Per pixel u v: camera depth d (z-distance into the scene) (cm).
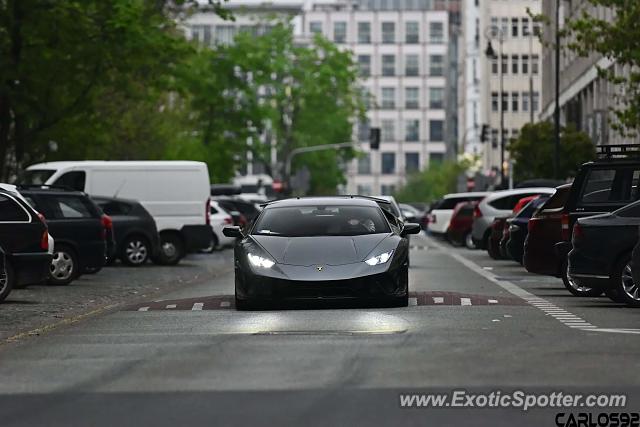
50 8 7044
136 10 7312
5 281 4022
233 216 9938
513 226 5378
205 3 7994
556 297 3975
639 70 11125
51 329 3108
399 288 3403
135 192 6975
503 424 1588
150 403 1805
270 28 18700
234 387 1933
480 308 3425
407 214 17950
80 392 1933
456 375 2025
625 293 3494
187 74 7925
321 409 1714
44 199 5025
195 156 14012
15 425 1653
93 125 7669
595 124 12512
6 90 7106
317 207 3647
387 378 1994
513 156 13100
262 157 18900
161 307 3738
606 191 3916
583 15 7194
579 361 2195
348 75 18800
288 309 3462
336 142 18925
